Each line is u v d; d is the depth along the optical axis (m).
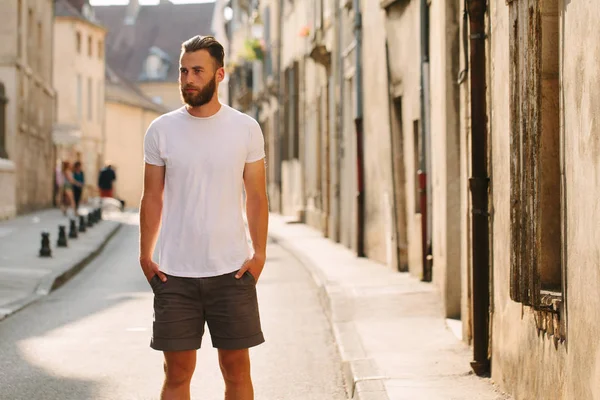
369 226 21.03
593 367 5.71
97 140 76.44
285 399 8.72
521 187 7.26
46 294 16.02
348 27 24.02
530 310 7.27
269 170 47.47
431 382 8.64
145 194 6.10
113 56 114.56
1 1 38.47
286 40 39.25
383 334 11.23
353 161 23.14
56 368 9.88
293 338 11.74
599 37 5.59
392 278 16.53
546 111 6.89
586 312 5.85
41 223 34.72
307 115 33.94
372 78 20.61
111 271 20.09
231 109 6.15
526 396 7.43
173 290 6.03
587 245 5.83
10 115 38.75
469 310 10.39
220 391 8.91
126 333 12.01
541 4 6.80
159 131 6.06
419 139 15.60
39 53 46.16
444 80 12.41
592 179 5.71
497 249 8.42
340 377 9.62
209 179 6.03
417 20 16.19
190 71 5.93
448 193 12.25
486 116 8.96
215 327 6.11
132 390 8.94
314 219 32.41
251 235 6.14
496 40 8.29
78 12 75.00
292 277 18.36
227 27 78.44
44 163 47.72
